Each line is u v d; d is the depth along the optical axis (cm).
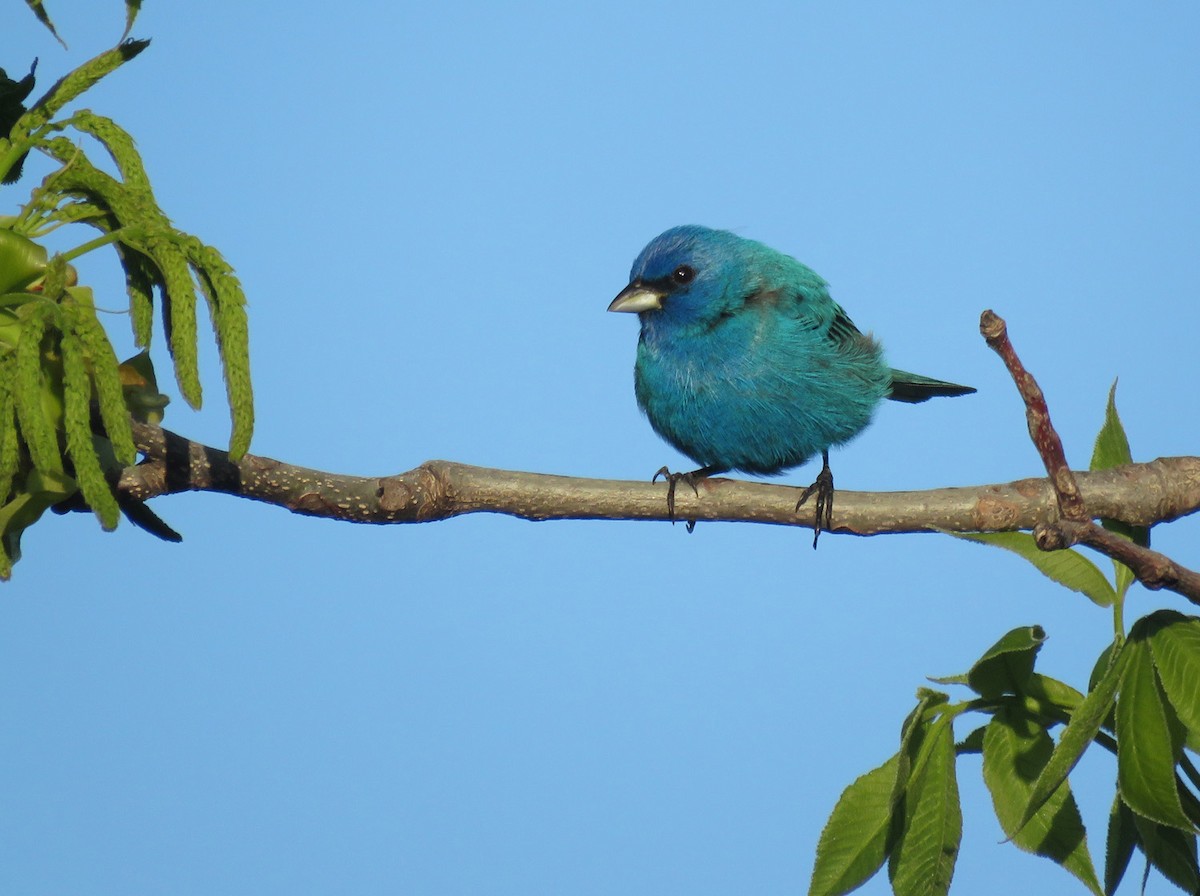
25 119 732
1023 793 708
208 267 682
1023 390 725
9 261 698
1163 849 676
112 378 654
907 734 677
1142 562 695
